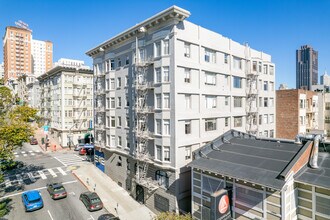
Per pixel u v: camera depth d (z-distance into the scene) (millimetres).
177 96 24422
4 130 27531
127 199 29297
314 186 14562
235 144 21750
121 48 32500
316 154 16328
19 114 30641
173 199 24312
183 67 25234
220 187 18328
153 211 26531
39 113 81750
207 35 28156
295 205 15781
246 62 35406
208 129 28812
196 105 26844
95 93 39281
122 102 32438
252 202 16328
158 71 25922
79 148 55750
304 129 43938
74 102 63062
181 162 24844
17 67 153500
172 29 24250
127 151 31609
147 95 27562
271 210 15312
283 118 43812
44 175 37812
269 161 17125
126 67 31422
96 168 41469
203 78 27812
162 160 25203
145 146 27578
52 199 28312
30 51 158875
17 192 30594
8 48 150625
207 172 19328
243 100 35062
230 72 31891
